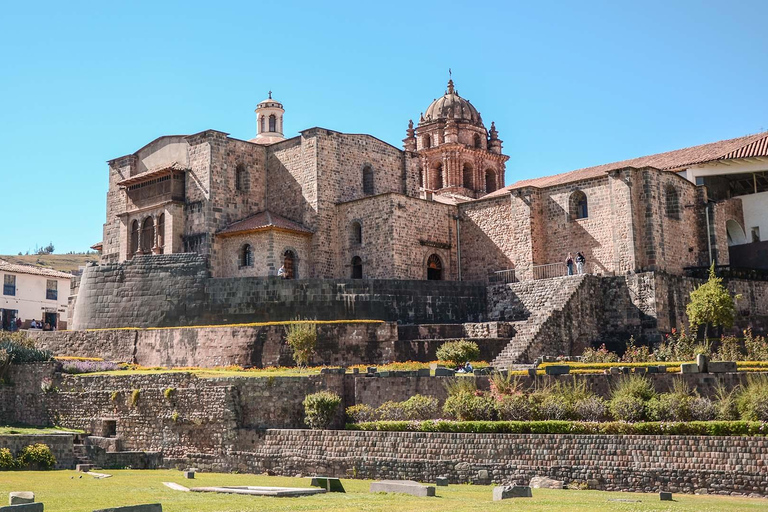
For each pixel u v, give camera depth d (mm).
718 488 29969
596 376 37250
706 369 36406
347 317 56469
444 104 95312
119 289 61469
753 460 29641
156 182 68562
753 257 64000
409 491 28641
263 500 26703
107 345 57125
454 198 79625
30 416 48781
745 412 32188
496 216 66562
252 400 41594
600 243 59719
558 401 35094
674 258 59062
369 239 65438
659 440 31438
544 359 46188
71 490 29656
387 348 51219
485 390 38656
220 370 48875
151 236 69062
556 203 62844
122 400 45188
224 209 66562
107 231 74188
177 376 43781
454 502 26172
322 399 39812
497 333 52094
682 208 60719
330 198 67375
